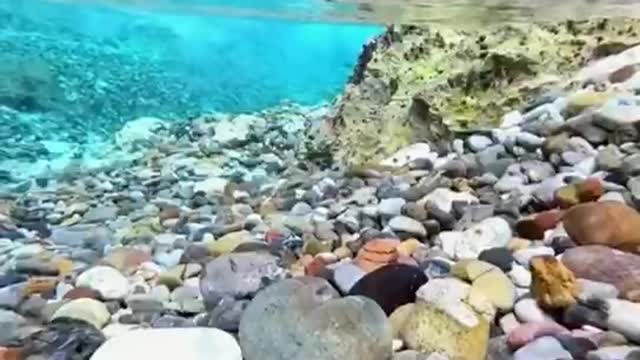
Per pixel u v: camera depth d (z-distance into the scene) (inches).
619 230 14.2
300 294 11.6
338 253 16.4
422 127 27.5
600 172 18.6
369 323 11.0
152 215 23.0
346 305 11.2
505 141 22.8
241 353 11.1
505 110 26.2
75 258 17.7
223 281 14.5
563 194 17.1
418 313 11.6
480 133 25.0
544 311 11.9
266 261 15.3
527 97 26.2
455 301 11.8
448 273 13.7
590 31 27.9
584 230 14.4
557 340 10.9
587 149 20.7
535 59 27.0
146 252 17.9
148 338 11.5
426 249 16.0
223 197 25.3
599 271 12.5
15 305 14.3
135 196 26.3
